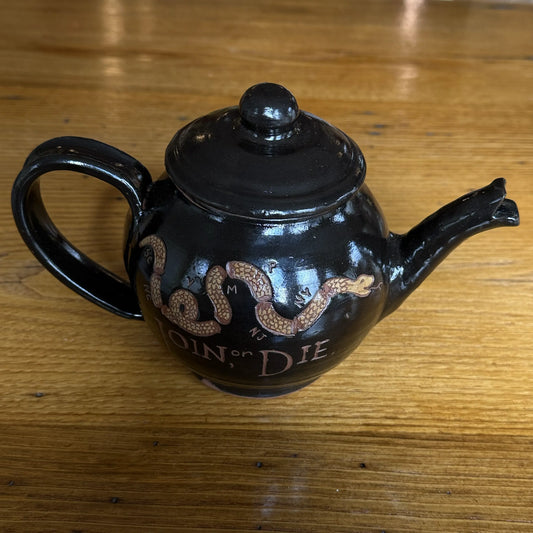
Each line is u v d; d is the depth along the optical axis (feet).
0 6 2.24
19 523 0.98
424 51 2.18
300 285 0.93
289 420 1.16
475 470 1.09
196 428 1.14
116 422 1.14
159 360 1.26
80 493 1.02
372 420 1.17
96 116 1.82
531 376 1.26
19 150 1.69
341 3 2.41
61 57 2.02
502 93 2.02
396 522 1.01
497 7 2.45
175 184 0.92
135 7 2.30
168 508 1.01
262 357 0.99
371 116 1.89
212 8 2.33
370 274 0.99
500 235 1.58
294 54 2.11
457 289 1.44
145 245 0.99
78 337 1.29
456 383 1.24
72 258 1.12
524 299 1.43
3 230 1.50
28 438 1.10
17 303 1.34
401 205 1.62
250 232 0.91
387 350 1.30
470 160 1.78
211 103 1.88
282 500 1.03
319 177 0.90
